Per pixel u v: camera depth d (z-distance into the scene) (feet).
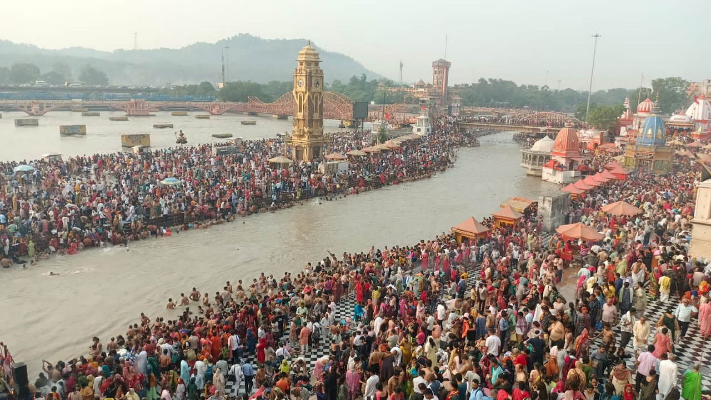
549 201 147.43
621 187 190.49
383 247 141.08
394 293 84.38
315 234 152.76
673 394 51.75
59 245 130.72
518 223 139.64
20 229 127.03
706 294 74.08
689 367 62.85
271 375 67.77
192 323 81.20
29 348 84.53
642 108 328.90
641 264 85.30
